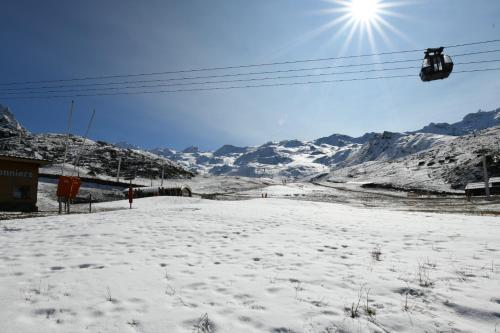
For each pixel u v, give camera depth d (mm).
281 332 5289
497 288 6926
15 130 145250
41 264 8820
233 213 20719
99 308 6027
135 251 10430
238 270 8422
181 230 14266
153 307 6098
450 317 5738
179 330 5305
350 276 7918
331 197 82250
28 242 11734
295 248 11078
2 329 5242
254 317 5746
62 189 24875
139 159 132250
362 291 6922
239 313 5898
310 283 7430
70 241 11883
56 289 6918
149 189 59031
